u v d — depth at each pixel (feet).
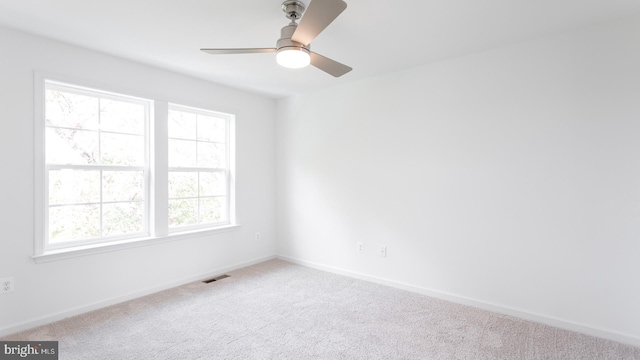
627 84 7.39
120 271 9.87
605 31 7.63
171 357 6.94
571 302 8.11
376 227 11.67
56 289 8.63
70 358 6.85
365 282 11.74
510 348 7.30
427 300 10.07
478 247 9.50
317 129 13.41
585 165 7.90
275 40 8.58
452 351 7.20
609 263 7.64
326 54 9.55
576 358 6.89
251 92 13.76
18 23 7.65
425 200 10.51
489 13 7.18
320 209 13.32
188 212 12.01
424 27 7.84
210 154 12.73
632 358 6.87
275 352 7.16
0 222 7.80
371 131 11.76
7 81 7.89
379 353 7.13
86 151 9.45
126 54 9.52
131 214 10.42
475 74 9.50
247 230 13.76
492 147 9.23
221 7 6.89
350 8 6.92
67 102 9.12
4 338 7.68
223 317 8.85
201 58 9.82
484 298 9.41
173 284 11.16
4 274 7.85
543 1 6.68
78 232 9.29
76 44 8.84
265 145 14.53
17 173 8.05
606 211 7.66
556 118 8.26
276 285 11.37
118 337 7.75
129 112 10.38
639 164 7.27
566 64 8.12
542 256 8.50
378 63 10.33
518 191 8.83
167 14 7.22
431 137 10.36
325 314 9.06
